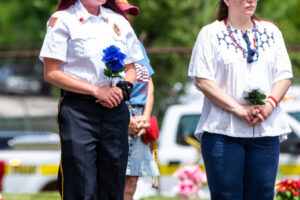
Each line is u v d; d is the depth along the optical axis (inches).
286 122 357.4
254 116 340.8
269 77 351.9
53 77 310.0
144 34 483.8
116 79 320.2
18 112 1365.7
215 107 349.7
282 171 678.5
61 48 309.1
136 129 388.5
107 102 308.2
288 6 2023.9
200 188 578.2
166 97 1008.9
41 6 1513.3
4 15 2456.9
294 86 906.7
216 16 362.3
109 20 320.2
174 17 1391.5
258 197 351.9
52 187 740.0
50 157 745.0
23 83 1904.5
